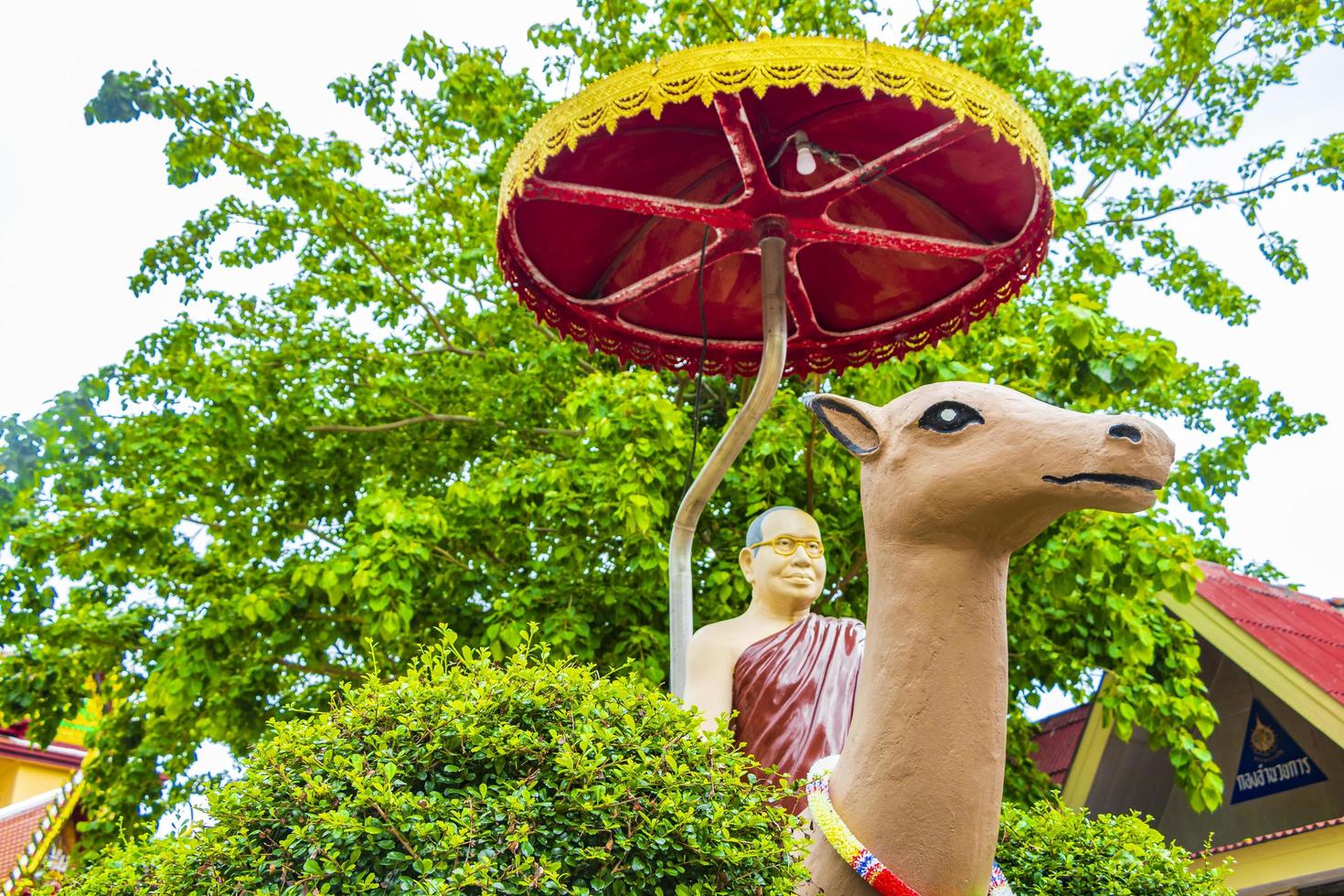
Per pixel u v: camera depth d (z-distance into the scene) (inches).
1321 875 348.8
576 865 100.4
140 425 380.2
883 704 110.4
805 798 133.6
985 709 108.6
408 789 106.0
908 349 197.0
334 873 99.2
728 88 143.0
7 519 355.3
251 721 351.3
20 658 381.1
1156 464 103.9
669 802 103.0
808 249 188.7
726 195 181.2
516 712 112.0
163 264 438.9
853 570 333.1
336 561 318.3
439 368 433.7
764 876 105.0
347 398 414.0
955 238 185.2
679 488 333.1
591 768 103.9
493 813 101.6
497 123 396.8
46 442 359.9
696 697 147.9
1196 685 334.0
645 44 401.7
